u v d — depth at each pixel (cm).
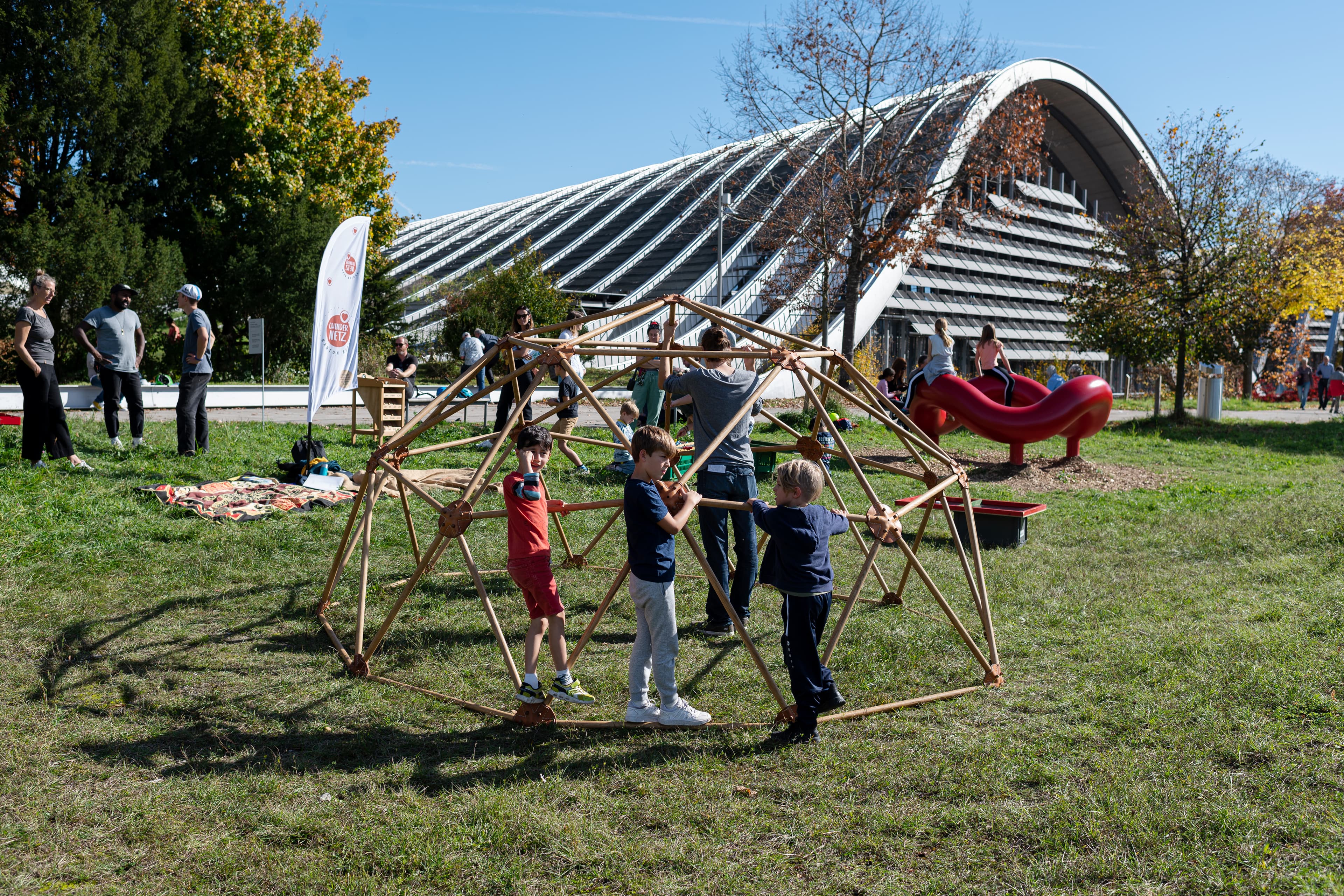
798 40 1809
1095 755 357
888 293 3738
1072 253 5225
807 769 352
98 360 988
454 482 970
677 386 530
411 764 355
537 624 399
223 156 2445
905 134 1936
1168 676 443
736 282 3797
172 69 2250
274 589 587
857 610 580
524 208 6147
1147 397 3797
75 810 312
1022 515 746
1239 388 3588
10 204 2073
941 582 642
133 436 1025
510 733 389
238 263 2341
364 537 491
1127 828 298
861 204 1936
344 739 379
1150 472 1281
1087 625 536
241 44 2588
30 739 366
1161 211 2073
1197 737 370
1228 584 622
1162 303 2080
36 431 848
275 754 362
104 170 2139
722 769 353
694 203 4406
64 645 474
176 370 2234
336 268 929
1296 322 3186
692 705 422
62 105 2039
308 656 475
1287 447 1670
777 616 562
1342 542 724
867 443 1477
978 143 1953
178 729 384
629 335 3275
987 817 310
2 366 1919
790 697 431
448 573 643
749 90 1895
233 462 983
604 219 4812
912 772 347
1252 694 412
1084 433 1256
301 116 2639
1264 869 273
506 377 498
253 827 305
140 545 653
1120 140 4853
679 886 273
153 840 295
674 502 395
